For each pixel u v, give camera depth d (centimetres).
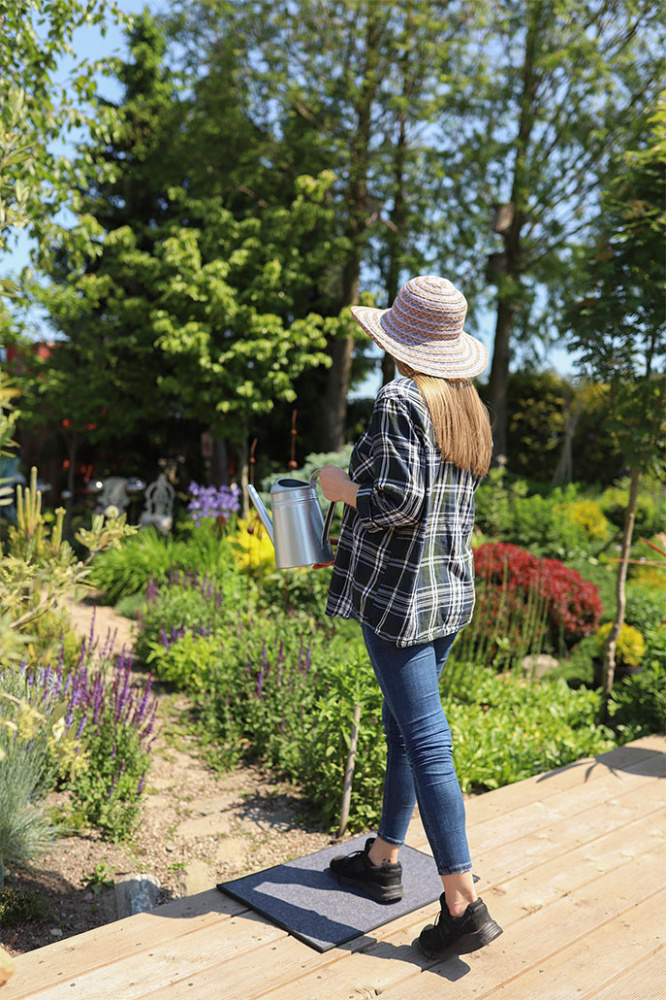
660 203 466
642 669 570
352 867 219
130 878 286
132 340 1385
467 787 379
